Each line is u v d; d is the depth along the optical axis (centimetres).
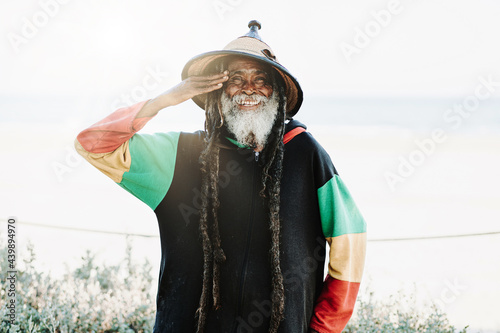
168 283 262
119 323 414
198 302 258
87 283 455
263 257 259
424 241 625
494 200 806
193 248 261
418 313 432
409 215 733
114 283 457
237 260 258
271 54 271
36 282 445
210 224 260
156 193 266
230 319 255
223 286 257
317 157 270
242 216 262
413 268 538
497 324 432
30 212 718
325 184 269
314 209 269
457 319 442
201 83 254
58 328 406
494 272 524
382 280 507
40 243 579
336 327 269
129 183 267
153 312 429
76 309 420
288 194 264
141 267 475
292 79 267
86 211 736
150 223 678
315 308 272
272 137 267
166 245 266
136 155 262
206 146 264
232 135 270
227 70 266
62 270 502
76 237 608
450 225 686
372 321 411
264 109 266
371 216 735
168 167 266
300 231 264
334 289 267
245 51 260
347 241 266
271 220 257
